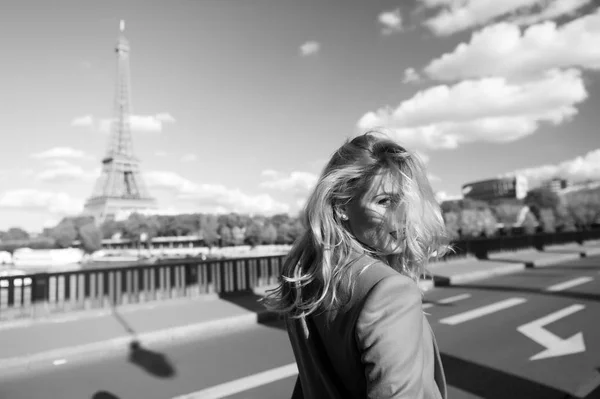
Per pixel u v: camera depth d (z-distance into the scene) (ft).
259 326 33.83
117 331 29.45
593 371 21.03
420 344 3.34
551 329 29.73
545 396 18.17
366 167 3.80
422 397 3.25
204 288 43.57
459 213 329.93
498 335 28.40
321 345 3.97
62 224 457.27
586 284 50.65
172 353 26.48
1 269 262.88
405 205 3.67
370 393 3.22
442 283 54.70
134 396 19.38
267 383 20.71
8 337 28.07
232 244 449.89
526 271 67.51
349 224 3.96
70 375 22.72
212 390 19.90
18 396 19.90
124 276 38.83
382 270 3.59
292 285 4.28
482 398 18.04
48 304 33.45
